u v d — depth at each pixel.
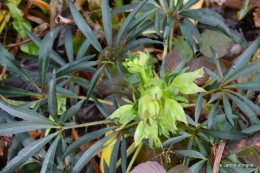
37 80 0.76
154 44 0.83
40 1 0.81
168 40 0.75
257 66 0.60
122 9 0.66
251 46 0.61
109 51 0.63
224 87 0.62
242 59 0.61
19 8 0.85
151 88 0.53
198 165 0.61
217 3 0.89
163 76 0.58
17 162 0.55
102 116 0.78
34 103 0.62
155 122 0.56
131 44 0.63
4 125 0.55
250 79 0.73
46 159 0.57
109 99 0.71
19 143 0.60
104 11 0.62
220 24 0.64
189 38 0.65
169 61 0.71
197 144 0.63
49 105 0.57
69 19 0.77
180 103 0.57
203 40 0.78
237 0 0.90
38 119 0.57
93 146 0.59
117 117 0.58
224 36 0.77
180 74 0.55
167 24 0.64
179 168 0.59
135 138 0.56
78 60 0.63
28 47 0.82
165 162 0.65
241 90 0.68
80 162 0.58
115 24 0.81
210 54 0.77
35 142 0.57
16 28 0.82
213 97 0.61
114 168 0.61
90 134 0.59
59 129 0.59
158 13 0.64
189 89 0.55
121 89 0.71
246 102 0.61
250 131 0.59
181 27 0.65
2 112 0.59
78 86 0.80
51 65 0.70
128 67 0.55
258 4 0.88
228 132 0.59
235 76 0.61
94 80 0.60
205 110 0.75
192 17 0.65
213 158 0.60
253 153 0.61
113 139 0.70
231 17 0.90
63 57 0.84
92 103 0.79
